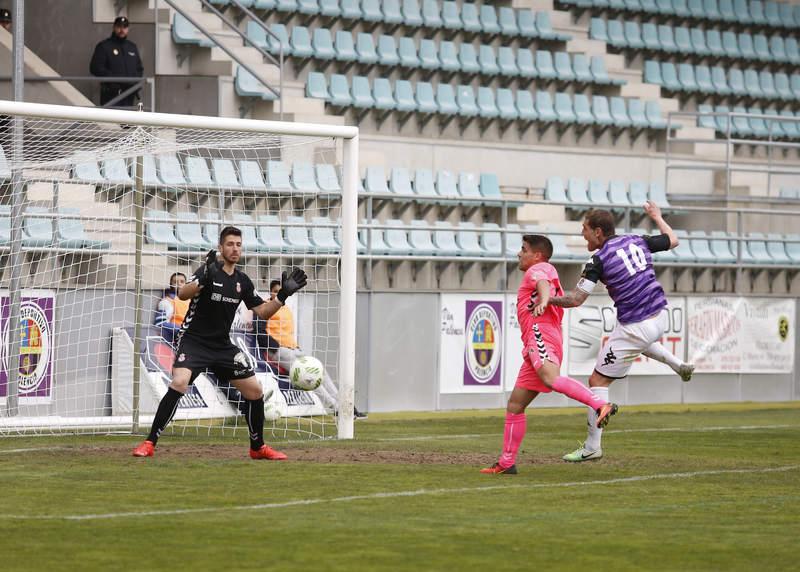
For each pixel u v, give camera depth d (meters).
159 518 25.56
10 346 47.97
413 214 74.38
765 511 27.86
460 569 21.08
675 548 23.19
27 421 45.31
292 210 60.19
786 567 21.59
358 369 58.44
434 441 44.34
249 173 62.88
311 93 79.62
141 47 74.56
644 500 29.39
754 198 85.88
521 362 63.28
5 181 52.16
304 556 21.88
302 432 47.06
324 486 30.73
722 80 102.06
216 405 50.03
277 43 80.19
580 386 33.88
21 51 50.03
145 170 59.12
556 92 92.62
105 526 24.56
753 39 106.31
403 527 24.92
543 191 86.06
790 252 84.31
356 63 84.19
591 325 65.25
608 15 101.19
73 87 70.06
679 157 92.56
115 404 50.81
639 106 93.12
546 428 51.53
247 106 75.25
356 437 46.09
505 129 87.75
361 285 64.94
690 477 34.09
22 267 49.38
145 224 56.12
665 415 59.97
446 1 90.62
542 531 24.78
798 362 72.38
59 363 50.22
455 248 70.12
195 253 54.34
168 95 74.25
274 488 30.30
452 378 61.00
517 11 93.31
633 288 36.41
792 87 106.00
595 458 37.62
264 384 50.62
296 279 36.69
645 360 67.19
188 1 78.00
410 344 59.81
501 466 34.03
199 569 20.72
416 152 82.06
